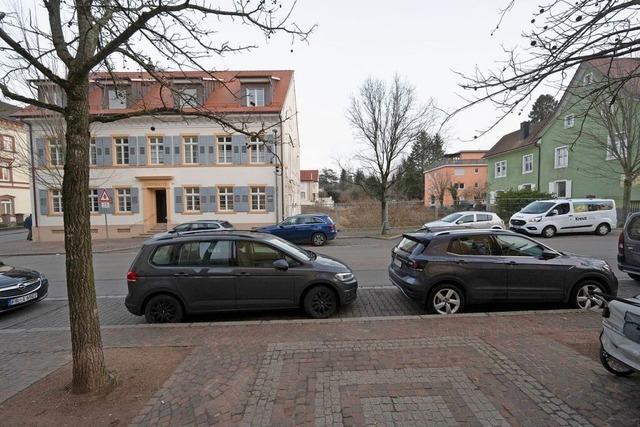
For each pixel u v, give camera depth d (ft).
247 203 72.74
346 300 19.66
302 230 55.31
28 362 14.25
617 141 65.16
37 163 70.13
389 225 76.89
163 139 72.33
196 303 19.06
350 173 75.97
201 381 11.98
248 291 19.22
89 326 11.30
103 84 16.03
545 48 10.49
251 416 9.95
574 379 11.60
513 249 20.02
